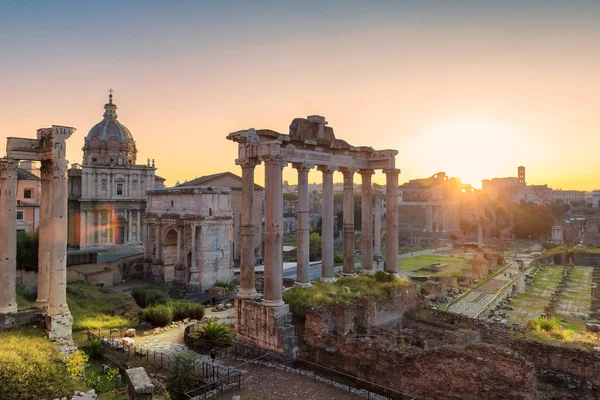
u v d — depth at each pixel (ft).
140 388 63.41
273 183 101.50
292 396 80.64
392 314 112.98
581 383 82.33
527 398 71.20
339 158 126.62
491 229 567.59
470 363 76.18
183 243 231.30
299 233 117.91
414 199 596.29
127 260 250.16
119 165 301.84
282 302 100.99
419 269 308.19
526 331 107.55
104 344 110.42
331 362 92.73
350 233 132.36
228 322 146.92
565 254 387.75
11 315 100.42
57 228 99.81
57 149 101.14
